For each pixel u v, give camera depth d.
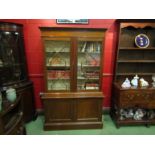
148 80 3.05
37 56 2.96
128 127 2.88
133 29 2.82
